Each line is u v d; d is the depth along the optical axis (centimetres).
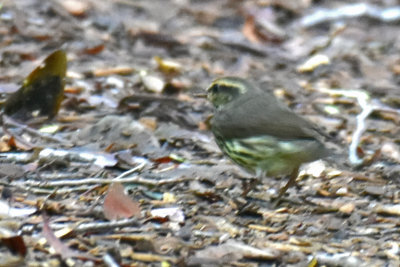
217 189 1191
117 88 1574
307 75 1836
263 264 1000
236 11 2203
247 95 1209
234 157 1205
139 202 1123
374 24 2205
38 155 1213
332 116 1580
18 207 1061
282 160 1166
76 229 1013
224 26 2136
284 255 1020
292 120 1166
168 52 1875
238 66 1836
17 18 1841
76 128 1355
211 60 1856
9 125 1319
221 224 1088
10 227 1001
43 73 1340
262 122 1170
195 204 1138
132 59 1775
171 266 967
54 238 970
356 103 1648
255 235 1072
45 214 1030
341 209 1166
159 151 1305
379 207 1185
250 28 2041
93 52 1752
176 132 1377
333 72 1853
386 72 1881
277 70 1861
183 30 2039
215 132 1223
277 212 1147
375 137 1485
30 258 941
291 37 2084
